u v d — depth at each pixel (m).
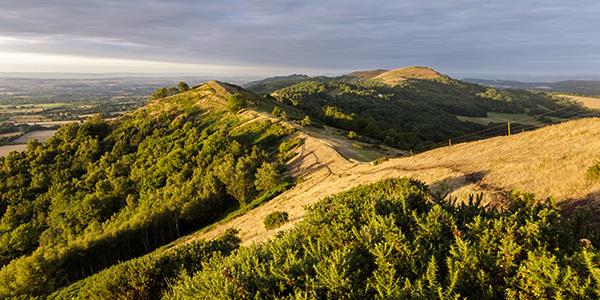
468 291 5.40
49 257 40.12
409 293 5.30
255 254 7.62
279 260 6.87
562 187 14.11
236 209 49.72
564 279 4.77
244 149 65.44
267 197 43.88
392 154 65.44
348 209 8.41
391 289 5.34
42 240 55.09
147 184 63.47
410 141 89.19
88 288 13.89
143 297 12.09
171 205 49.88
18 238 56.25
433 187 22.19
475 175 21.17
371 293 5.67
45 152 87.44
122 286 12.28
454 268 5.55
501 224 6.32
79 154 87.00
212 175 53.66
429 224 6.86
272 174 47.16
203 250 14.26
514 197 8.92
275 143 67.62
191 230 51.19
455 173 23.30
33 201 71.75
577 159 16.77
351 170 41.94
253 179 50.25
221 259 8.60
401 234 6.45
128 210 57.25
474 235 6.45
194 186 54.09
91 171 78.06
